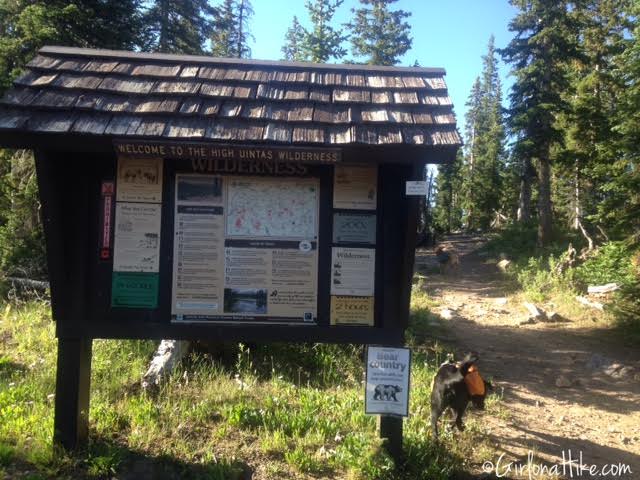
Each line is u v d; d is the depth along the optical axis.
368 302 4.68
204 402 5.64
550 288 16.56
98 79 4.55
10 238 10.96
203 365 6.90
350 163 4.62
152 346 7.31
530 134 24.66
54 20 11.15
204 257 4.60
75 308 4.52
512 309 14.87
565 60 24.64
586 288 16.12
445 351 9.36
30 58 10.91
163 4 17.22
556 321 13.32
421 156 4.19
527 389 8.03
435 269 23.50
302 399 6.03
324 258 4.67
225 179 4.61
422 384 6.95
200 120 4.28
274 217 4.63
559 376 8.85
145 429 5.02
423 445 5.06
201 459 4.68
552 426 6.54
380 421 4.83
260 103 4.53
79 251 4.51
